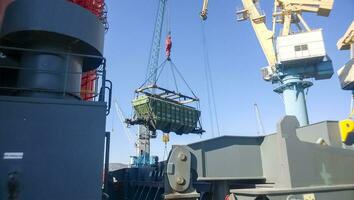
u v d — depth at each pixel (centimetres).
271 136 607
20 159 540
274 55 4006
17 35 666
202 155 598
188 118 3319
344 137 600
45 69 662
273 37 4109
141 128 4950
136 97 3025
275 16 4128
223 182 614
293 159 525
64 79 683
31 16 653
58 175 552
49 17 661
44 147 557
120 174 1385
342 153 573
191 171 571
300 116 3738
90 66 826
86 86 1084
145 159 4494
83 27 703
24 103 566
